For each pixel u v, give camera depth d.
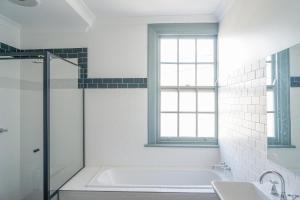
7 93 2.32
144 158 2.79
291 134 1.23
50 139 2.08
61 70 2.31
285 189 1.30
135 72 2.78
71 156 2.50
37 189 2.09
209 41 2.85
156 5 2.46
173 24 2.76
